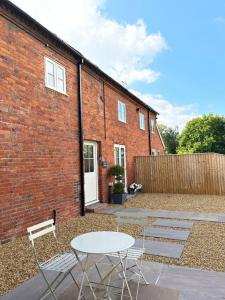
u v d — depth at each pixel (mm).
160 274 3912
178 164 13688
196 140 32125
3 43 5809
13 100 5996
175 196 12516
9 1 5703
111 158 11422
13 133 5941
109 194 10812
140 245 5293
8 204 5680
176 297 3252
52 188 7211
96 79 10273
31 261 4465
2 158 5590
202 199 11453
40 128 6859
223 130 31062
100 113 10539
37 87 6844
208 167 13125
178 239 5660
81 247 2986
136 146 15055
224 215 8078
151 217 7918
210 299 3217
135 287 3516
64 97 7996
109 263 4141
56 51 7738
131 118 14414
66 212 7777
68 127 8133
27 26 6512
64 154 7859
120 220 4457
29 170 6379
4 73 5785
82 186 8594
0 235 5410
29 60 6602
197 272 3980
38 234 3494
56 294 3352
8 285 3641
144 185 14266
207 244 5305
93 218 7891
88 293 3391
